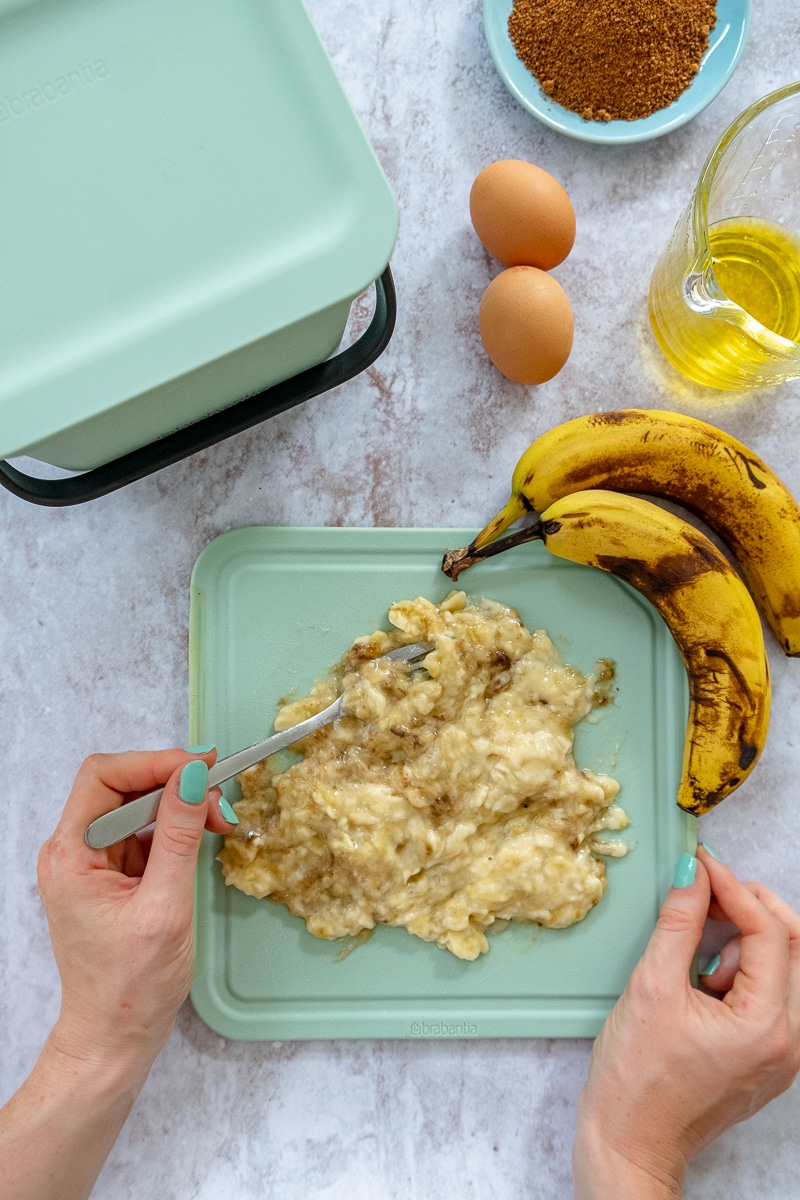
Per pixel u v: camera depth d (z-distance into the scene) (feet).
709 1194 2.92
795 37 2.96
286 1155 2.92
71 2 1.88
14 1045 2.94
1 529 2.95
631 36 2.72
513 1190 2.92
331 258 1.96
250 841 2.78
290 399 2.49
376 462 2.96
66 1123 2.51
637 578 2.72
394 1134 2.93
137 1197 2.89
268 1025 2.87
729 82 2.99
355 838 2.72
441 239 2.95
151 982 2.48
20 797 2.95
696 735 2.77
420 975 2.88
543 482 2.70
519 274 2.60
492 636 2.81
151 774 2.62
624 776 2.92
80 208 1.95
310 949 2.88
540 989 2.89
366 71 2.95
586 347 2.98
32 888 2.96
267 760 2.85
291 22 1.90
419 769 2.76
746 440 2.99
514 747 2.76
